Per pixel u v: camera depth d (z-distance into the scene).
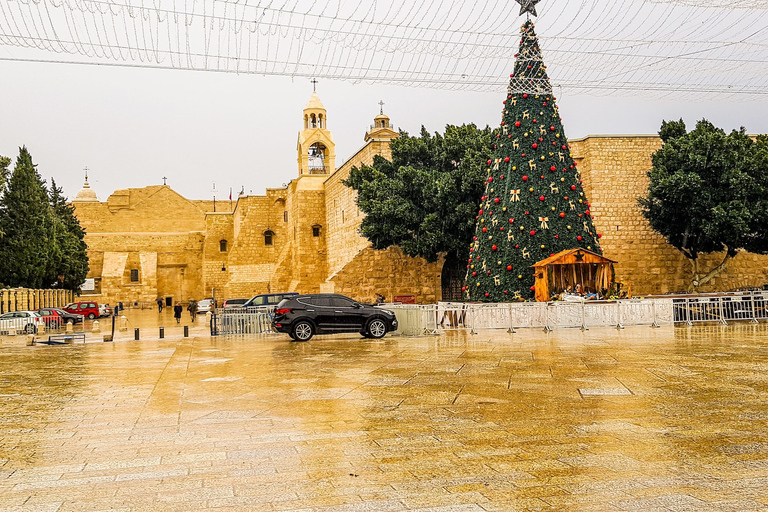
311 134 62.47
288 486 5.84
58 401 10.79
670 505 5.10
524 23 27.02
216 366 15.12
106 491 5.80
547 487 5.64
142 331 31.84
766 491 5.41
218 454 7.08
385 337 21.66
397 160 36.03
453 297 38.91
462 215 31.81
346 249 44.66
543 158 26.34
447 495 5.48
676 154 31.36
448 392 10.59
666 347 15.91
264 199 66.00
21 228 46.41
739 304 23.91
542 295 24.98
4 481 6.18
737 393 9.95
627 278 35.06
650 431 7.68
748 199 30.59
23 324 32.75
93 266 80.19
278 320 21.25
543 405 9.34
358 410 9.34
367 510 5.14
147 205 91.06
